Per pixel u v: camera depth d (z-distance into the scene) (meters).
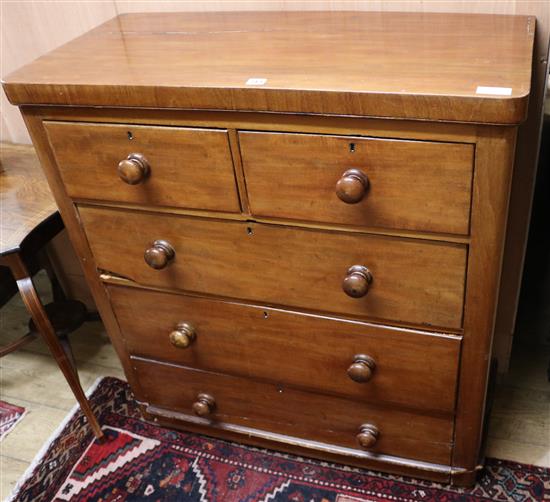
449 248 1.00
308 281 1.15
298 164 0.99
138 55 1.13
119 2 1.43
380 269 1.08
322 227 1.06
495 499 1.37
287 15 1.30
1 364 1.86
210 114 0.99
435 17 1.19
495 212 0.93
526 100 0.82
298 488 1.44
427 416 1.27
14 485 1.52
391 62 0.97
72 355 1.69
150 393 1.54
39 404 1.72
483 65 0.92
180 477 1.49
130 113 1.04
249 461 1.51
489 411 1.44
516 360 1.67
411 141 0.91
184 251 1.20
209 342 1.34
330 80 0.92
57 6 1.47
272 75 0.97
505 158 0.88
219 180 1.06
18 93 1.06
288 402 1.39
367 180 0.97
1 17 1.52
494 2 1.18
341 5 1.29
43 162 1.17
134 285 1.31
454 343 1.12
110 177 1.13
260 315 1.25
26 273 1.38
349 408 1.33
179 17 1.36
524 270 1.89
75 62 1.12
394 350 1.18
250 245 1.14
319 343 1.24
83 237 1.27
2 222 1.38
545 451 1.45
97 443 1.59
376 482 1.43
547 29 1.17
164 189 1.11
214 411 1.50
